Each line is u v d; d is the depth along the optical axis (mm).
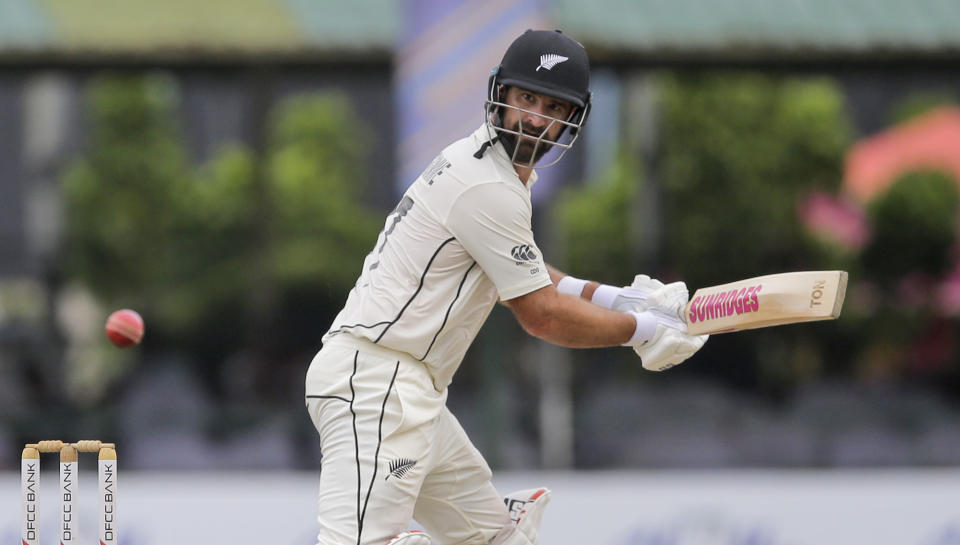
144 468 23828
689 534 19688
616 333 10219
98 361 29406
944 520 19984
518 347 27547
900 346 30312
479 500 11008
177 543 19203
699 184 30703
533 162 9883
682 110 30656
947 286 30688
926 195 30781
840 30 26062
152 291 30906
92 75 27469
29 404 27547
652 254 30672
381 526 9797
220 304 30844
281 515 19328
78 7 26656
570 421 25266
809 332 29781
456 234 9758
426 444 10031
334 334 10148
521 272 9789
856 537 19812
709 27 25875
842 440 24938
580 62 9742
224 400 28875
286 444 24344
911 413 25391
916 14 26359
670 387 28453
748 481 20234
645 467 24625
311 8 27016
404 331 9836
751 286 10078
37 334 29656
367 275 10180
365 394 9844
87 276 30938
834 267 30844
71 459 10492
